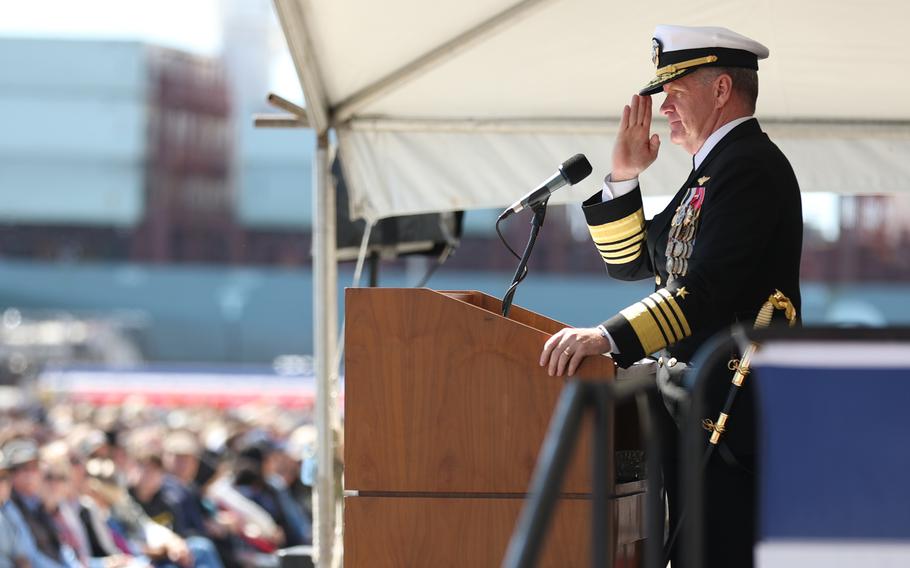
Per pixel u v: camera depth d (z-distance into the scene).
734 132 8.66
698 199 8.57
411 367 8.30
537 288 73.19
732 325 8.20
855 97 14.75
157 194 85.38
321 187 15.05
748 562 7.98
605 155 15.38
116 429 41.81
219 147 86.38
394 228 17.80
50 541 22.84
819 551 5.29
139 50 84.88
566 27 13.20
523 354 8.18
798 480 5.30
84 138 84.56
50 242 85.19
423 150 15.37
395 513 8.28
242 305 84.12
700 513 5.29
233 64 87.81
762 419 5.34
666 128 15.26
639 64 14.02
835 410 5.29
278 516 29.34
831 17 12.77
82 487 26.17
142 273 84.94
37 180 84.25
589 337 7.98
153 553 25.28
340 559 16.17
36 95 83.81
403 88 14.68
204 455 34.28
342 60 13.60
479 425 8.23
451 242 18.27
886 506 5.26
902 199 77.81
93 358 80.38
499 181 15.41
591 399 4.83
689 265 8.32
